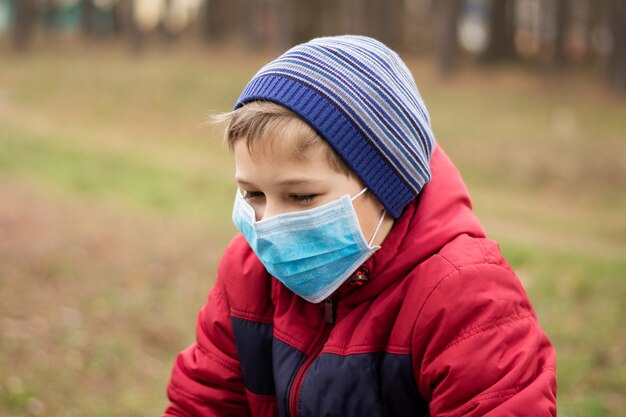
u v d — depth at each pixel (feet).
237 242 5.75
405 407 4.96
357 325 5.05
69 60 88.99
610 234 34.88
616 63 71.46
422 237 5.00
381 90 4.87
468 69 85.81
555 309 18.57
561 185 45.37
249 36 97.91
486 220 36.58
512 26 92.79
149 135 60.13
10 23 102.99
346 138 4.72
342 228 4.79
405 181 4.95
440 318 4.74
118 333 17.25
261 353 5.46
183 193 38.40
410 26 111.96
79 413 13.14
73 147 50.49
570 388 13.56
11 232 23.75
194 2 128.06
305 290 5.01
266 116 4.65
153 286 21.01
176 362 5.93
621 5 71.15
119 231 26.66
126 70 81.00
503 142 53.01
